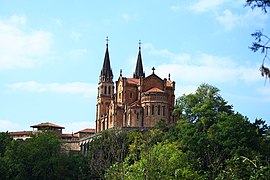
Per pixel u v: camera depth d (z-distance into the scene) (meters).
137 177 60.97
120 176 59.88
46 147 122.12
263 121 111.00
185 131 108.75
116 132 120.88
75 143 179.62
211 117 117.75
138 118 170.00
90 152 110.94
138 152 72.00
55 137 127.69
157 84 177.12
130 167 62.44
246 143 94.75
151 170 60.84
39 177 117.31
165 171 63.81
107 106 198.12
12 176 116.81
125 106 176.25
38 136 126.12
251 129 99.38
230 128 96.88
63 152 133.25
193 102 123.62
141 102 172.00
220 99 124.50
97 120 197.62
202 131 111.75
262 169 49.00
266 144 99.81
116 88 184.25
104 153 84.31
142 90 175.25
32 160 118.56
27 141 125.94
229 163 56.22
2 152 135.25
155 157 63.12
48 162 116.50
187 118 122.56
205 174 63.94
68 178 112.38
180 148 98.44
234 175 53.97
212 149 92.44
